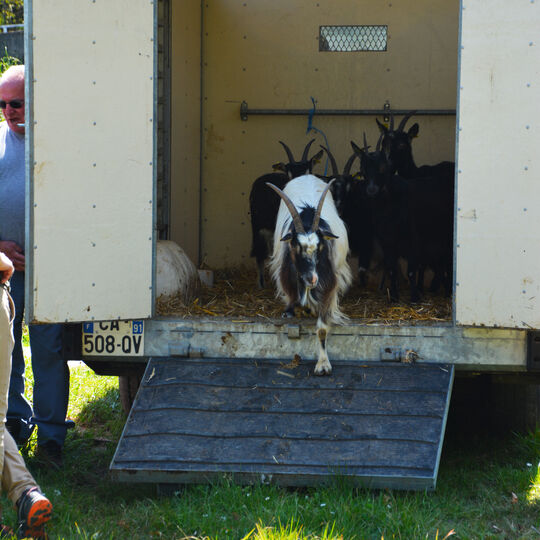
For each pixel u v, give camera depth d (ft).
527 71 18.52
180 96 29.89
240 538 15.51
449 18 32.24
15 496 15.55
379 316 22.95
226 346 20.52
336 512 16.25
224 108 33.45
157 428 18.35
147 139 19.97
